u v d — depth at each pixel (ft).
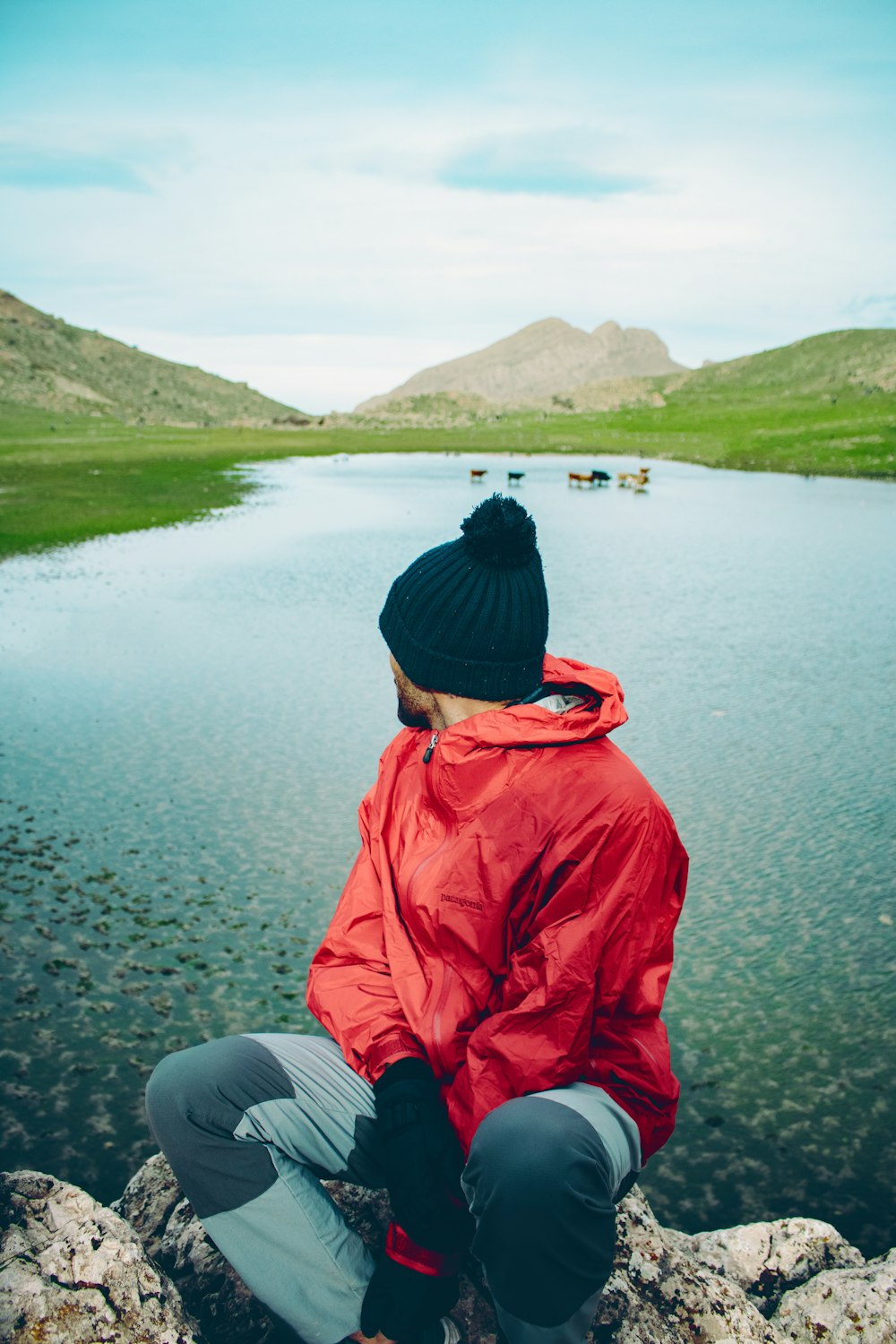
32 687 30.89
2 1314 5.73
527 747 5.24
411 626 5.66
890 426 216.33
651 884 4.99
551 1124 4.36
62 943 16.29
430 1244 5.17
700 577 52.44
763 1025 14.34
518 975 5.01
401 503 94.32
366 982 5.76
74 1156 11.62
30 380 480.64
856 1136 12.21
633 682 31.63
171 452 177.17
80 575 52.06
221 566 55.31
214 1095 5.21
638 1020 5.05
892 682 31.55
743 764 24.09
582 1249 4.31
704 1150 12.02
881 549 63.67
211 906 17.53
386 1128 5.08
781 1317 7.86
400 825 5.89
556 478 132.05
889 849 19.53
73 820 21.01
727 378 453.17
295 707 28.91
